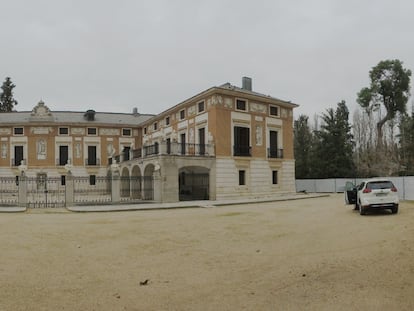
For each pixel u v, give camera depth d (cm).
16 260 784
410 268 644
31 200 3030
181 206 2233
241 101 3055
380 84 4519
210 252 864
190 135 3222
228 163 2905
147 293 551
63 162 4419
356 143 5256
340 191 3825
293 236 1069
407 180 2570
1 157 4303
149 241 1023
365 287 551
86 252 873
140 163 3027
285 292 542
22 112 4812
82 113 5031
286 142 3431
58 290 568
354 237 1005
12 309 480
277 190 3278
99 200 2892
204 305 494
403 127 4228
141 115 5256
